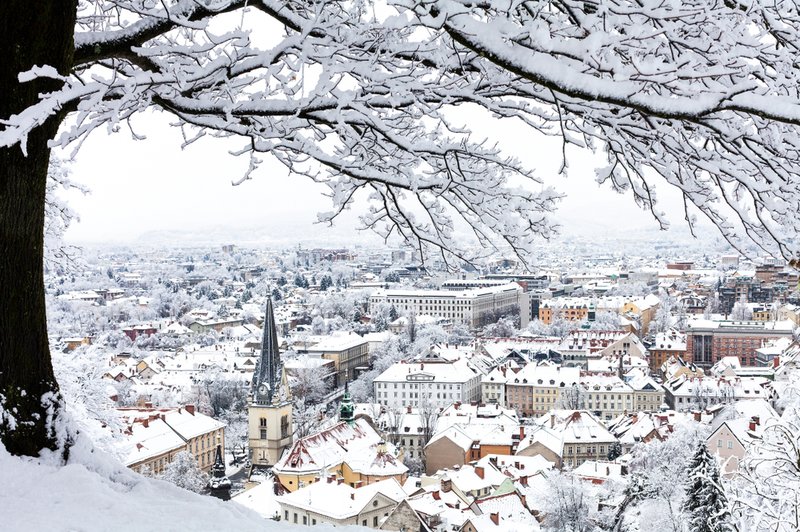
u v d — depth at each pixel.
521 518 51.16
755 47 6.89
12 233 6.65
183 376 116.56
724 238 8.64
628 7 6.21
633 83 5.75
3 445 6.53
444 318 186.88
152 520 6.11
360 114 7.96
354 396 113.94
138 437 70.00
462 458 73.44
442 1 6.00
